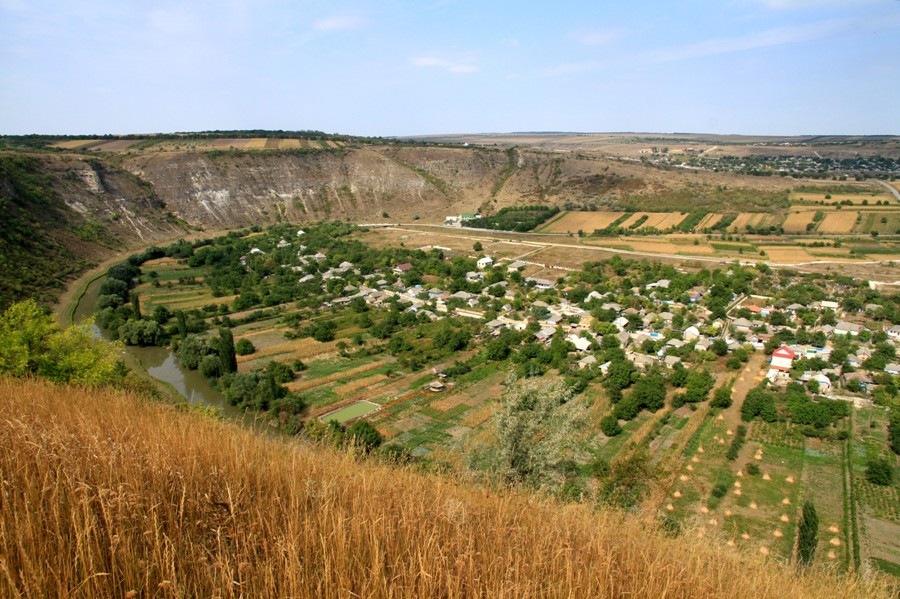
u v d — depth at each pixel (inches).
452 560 179.5
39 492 170.2
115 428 250.7
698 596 209.0
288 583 150.5
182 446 230.4
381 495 223.9
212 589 145.3
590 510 304.5
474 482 389.7
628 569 210.4
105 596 139.6
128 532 156.6
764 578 271.0
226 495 189.3
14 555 143.4
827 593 291.4
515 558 190.4
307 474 223.3
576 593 180.7
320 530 174.1
